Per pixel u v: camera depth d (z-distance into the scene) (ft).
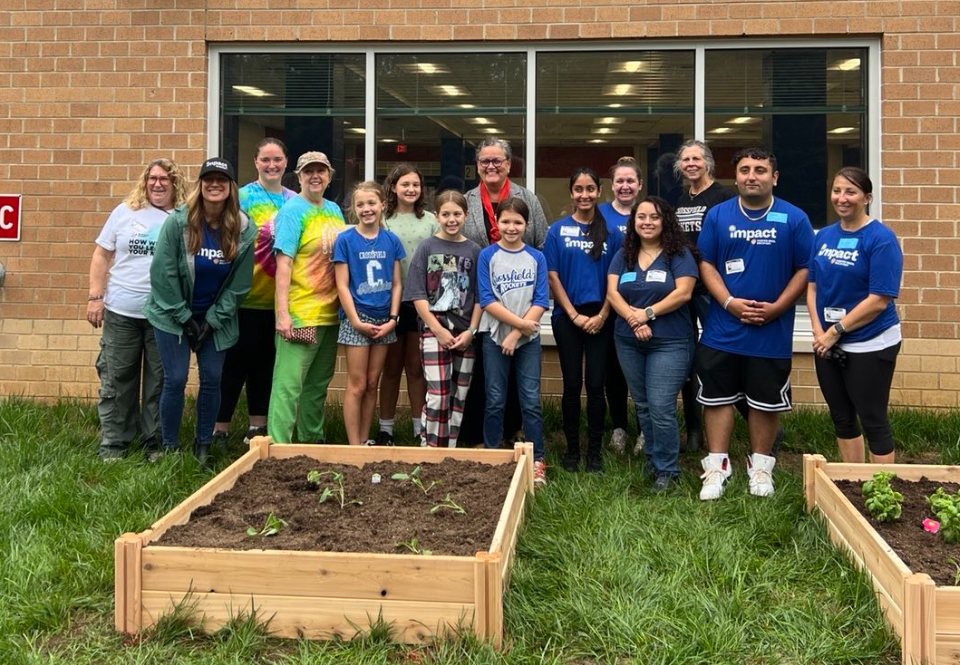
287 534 12.59
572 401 18.84
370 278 18.08
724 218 16.76
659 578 12.46
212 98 23.98
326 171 18.34
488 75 23.53
